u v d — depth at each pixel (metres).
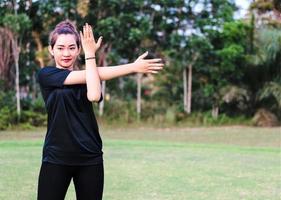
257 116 21.75
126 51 21.77
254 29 22.42
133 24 20.83
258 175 7.72
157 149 11.66
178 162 9.17
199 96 22.81
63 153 2.69
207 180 7.16
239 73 21.95
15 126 19.48
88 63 2.68
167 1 21.19
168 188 6.46
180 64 21.94
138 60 2.68
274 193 6.25
